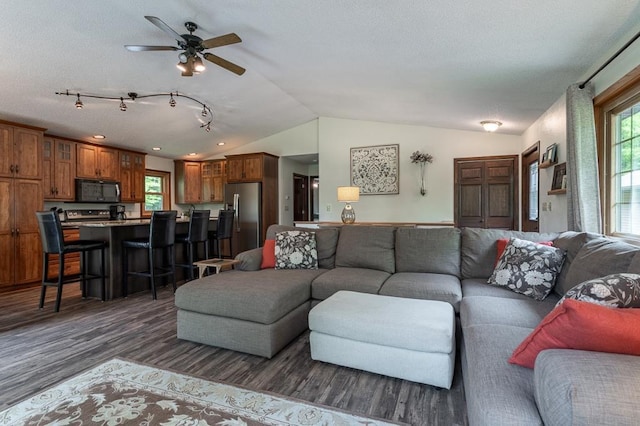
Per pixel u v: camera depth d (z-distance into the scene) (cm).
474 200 550
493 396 114
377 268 323
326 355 223
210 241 580
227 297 248
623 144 238
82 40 312
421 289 256
